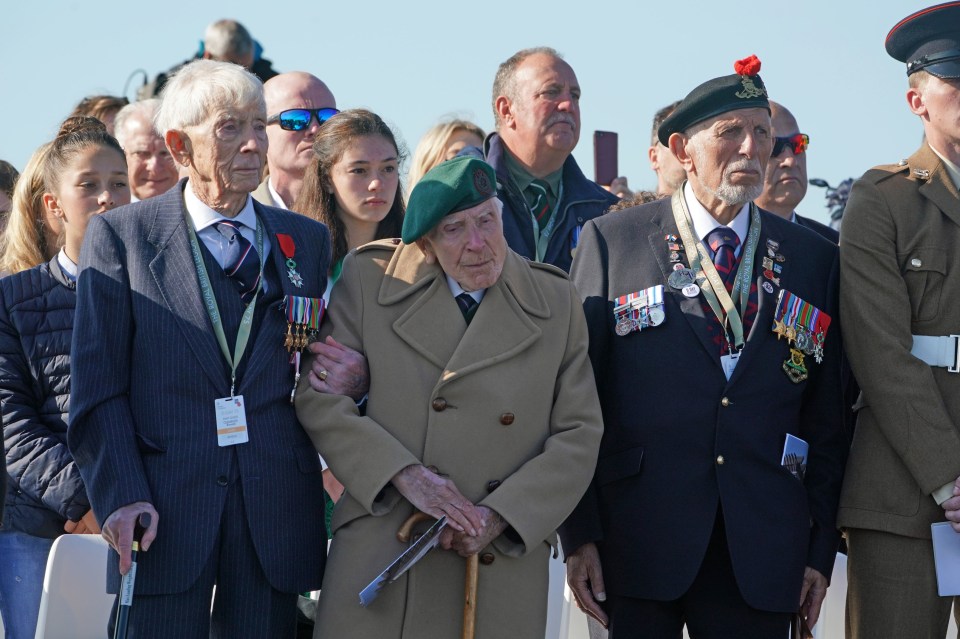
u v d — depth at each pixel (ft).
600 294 48.55
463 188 44.42
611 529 47.26
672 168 68.23
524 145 67.10
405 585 44.27
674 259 48.06
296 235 46.78
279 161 69.72
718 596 46.19
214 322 44.01
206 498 42.80
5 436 53.21
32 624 53.57
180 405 43.19
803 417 48.91
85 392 42.63
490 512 43.50
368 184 62.39
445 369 44.96
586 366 46.93
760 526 45.57
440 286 46.26
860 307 48.19
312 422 44.62
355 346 45.91
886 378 47.60
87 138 57.93
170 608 42.42
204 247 44.93
